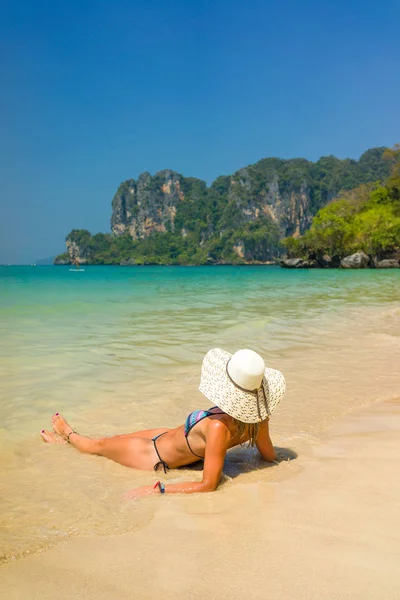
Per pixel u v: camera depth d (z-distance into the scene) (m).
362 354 7.23
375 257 76.38
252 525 2.52
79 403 4.81
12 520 2.65
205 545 2.33
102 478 3.28
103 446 3.63
